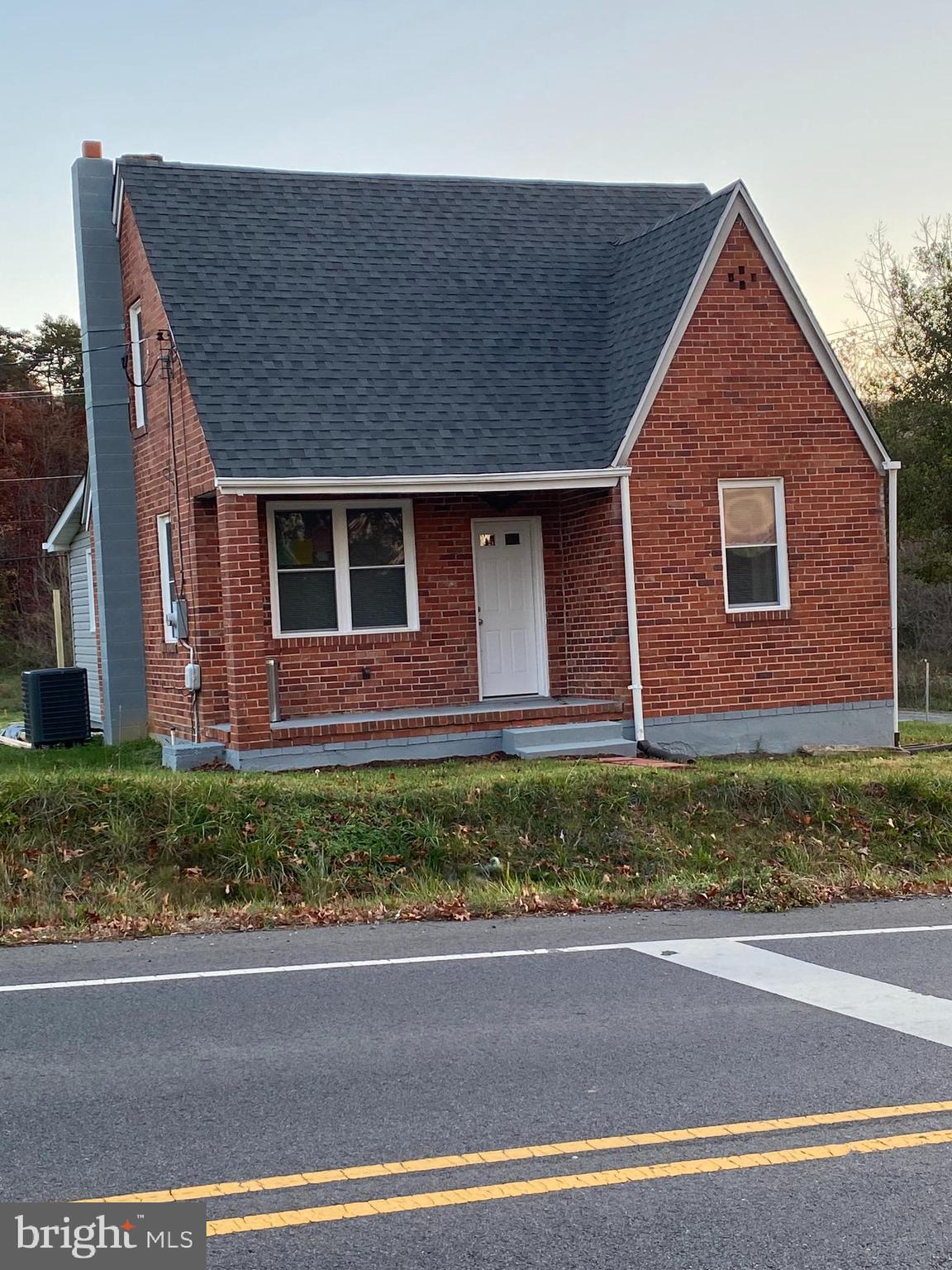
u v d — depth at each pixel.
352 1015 7.54
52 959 9.07
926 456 34.88
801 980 8.30
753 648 18.41
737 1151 5.39
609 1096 6.07
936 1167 5.24
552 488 17.44
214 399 16.95
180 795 12.52
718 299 18.19
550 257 20.81
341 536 18.25
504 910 10.79
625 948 9.32
